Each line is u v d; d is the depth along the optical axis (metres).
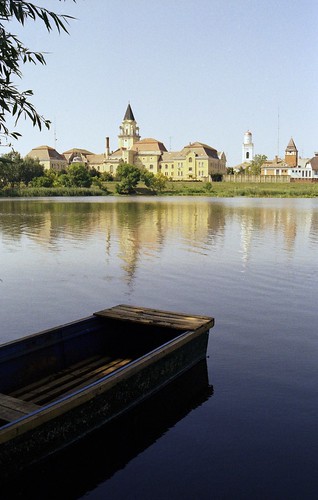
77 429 5.65
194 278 16.00
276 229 31.89
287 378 8.02
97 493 5.19
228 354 9.11
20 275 16.41
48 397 6.52
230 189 114.12
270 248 22.98
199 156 158.88
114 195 103.75
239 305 12.68
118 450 5.88
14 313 11.94
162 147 176.00
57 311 12.12
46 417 5.19
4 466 4.90
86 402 5.70
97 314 8.50
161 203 67.31
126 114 191.12
